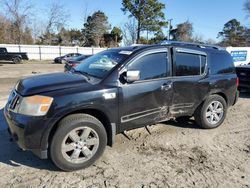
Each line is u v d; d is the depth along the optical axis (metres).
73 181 3.57
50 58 44.50
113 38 68.50
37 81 3.98
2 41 49.16
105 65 4.40
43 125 3.51
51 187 3.42
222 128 5.79
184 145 4.81
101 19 68.81
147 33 58.03
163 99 4.65
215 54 5.53
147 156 4.34
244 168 4.05
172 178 3.71
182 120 6.10
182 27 66.69
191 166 4.06
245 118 6.62
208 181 3.67
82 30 69.44
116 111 4.10
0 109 6.77
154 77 4.53
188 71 5.02
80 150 3.81
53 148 3.61
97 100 3.85
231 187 3.55
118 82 4.12
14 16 48.75
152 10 56.53
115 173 3.80
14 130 3.60
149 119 4.56
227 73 5.73
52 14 55.00
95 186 3.47
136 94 4.27
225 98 5.80
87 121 3.78
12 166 3.89
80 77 4.21
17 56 30.31
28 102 3.53
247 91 9.82
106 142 4.05
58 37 60.94
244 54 20.30
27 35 52.59
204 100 5.35
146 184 3.55
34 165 3.94
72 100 3.65
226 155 4.48
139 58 4.36
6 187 3.39
